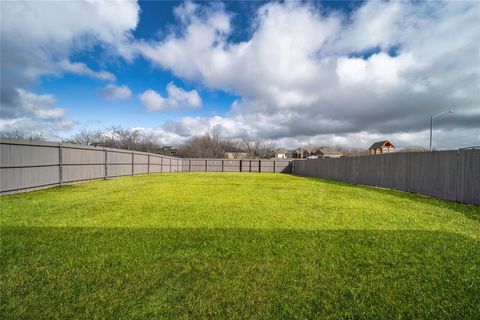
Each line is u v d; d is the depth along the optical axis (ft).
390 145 140.15
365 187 35.73
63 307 5.49
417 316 5.28
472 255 8.64
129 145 107.34
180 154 146.20
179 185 33.30
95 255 8.38
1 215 14.25
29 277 6.82
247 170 100.58
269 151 172.96
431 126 66.13
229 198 21.71
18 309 5.40
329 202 20.31
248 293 6.13
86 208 16.43
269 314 5.32
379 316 5.27
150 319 5.11
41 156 26.37
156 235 10.66
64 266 7.52
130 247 9.17
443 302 5.76
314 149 203.62
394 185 32.30
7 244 9.36
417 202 21.22
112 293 6.08
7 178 22.04
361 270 7.43
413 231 11.69
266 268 7.50
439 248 9.34
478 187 20.01
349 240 10.21
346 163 48.03
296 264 7.80
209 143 153.28
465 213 16.37
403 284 6.59
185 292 6.15
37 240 9.86
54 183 28.58
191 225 12.41
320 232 11.35
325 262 7.96
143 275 7.01
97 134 99.76
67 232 11.01
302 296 6.00
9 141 22.13
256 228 11.94
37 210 15.66
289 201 20.58
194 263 7.82
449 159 23.11
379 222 13.43
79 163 33.94
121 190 26.53
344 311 5.43
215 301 5.78
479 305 5.66
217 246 9.36
